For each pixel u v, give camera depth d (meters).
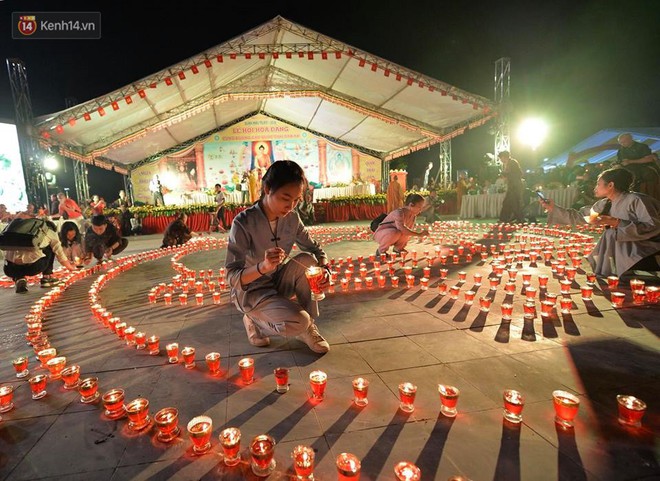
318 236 10.98
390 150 23.91
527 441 1.66
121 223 15.95
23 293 5.49
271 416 1.94
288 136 24.06
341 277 5.18
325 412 1.95
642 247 4.08
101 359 2.78
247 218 2.51
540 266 5.31
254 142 23.88
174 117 15.76
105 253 7.66
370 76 14.32
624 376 2.17
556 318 3.15
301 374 2.39
